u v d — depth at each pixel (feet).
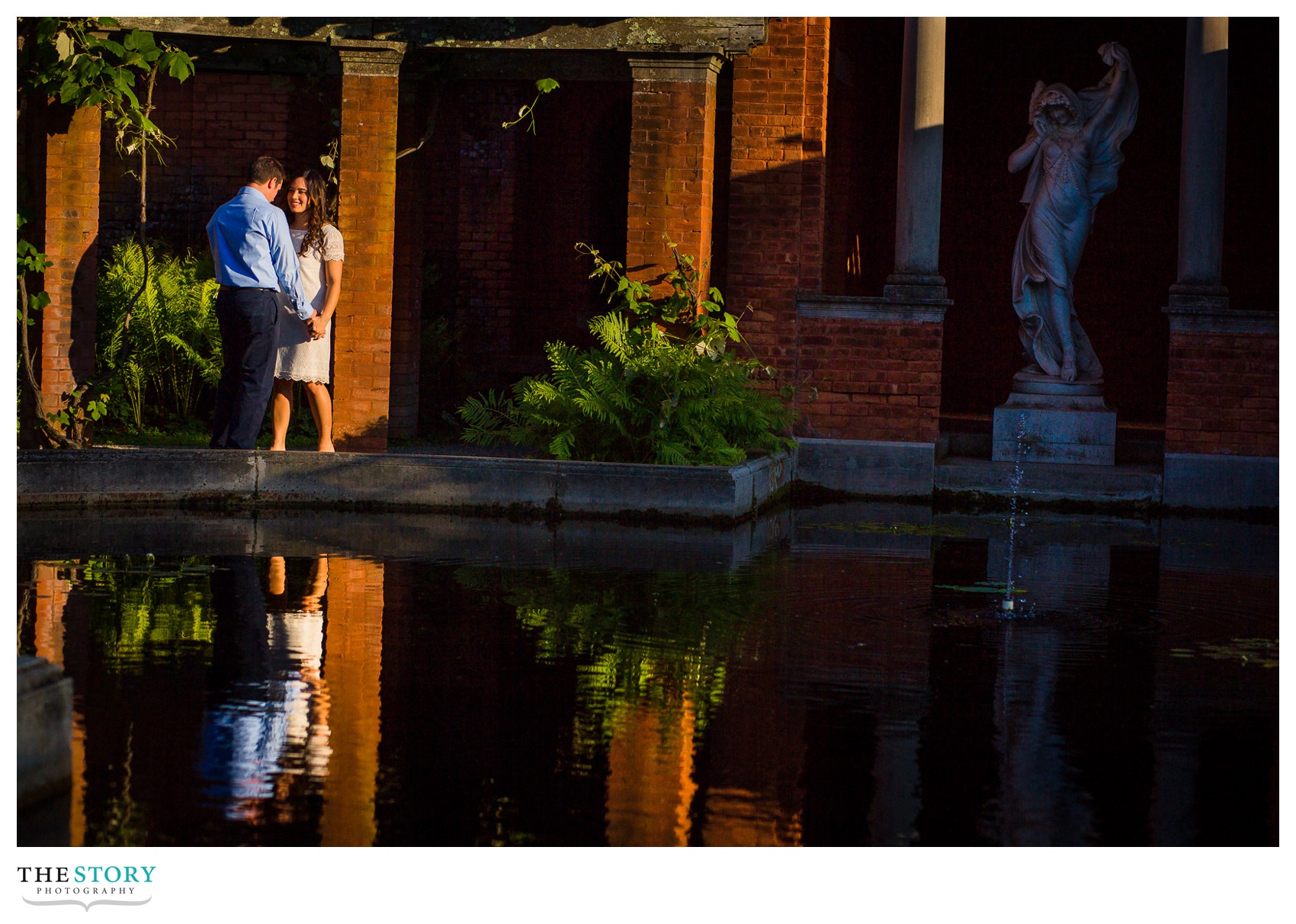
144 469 35.04
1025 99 55.06
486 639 21.36
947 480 42.63
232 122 47.47
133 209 48.06
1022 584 27.22
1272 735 17.15
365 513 35.32
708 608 24.08
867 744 16.52
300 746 16.02
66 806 13.99
